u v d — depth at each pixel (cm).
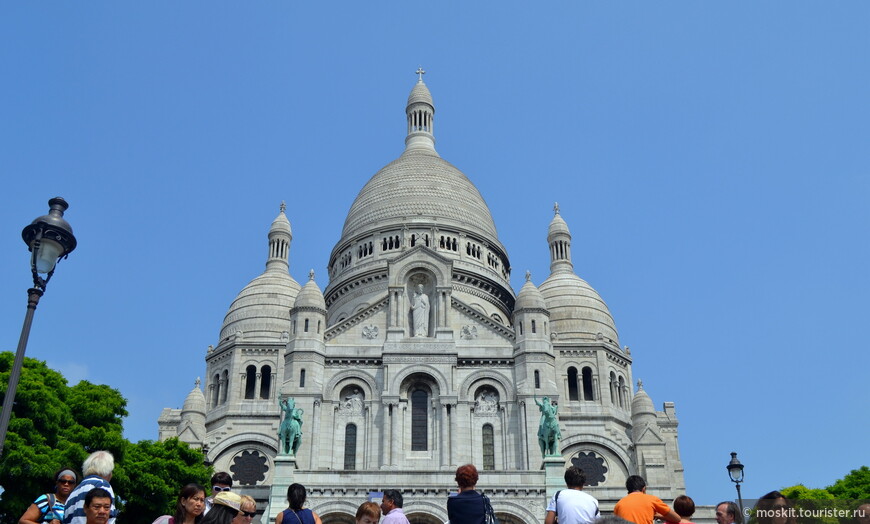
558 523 2033
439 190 9956
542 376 7138
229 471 8012
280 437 6294
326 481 6116
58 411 4709
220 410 8388
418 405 7094
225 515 1688
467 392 7144
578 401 8412
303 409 6894
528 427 6912
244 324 9019
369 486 6116
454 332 7562
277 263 9925
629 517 2006
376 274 8944
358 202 10238
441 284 7588
